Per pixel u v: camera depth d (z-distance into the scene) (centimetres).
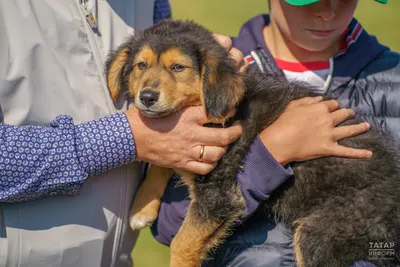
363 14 1185
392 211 321
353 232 318
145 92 300
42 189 276
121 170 315
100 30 320
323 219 324
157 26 339
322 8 350
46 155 273
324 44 366
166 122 300
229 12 1174
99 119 292
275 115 332
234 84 317
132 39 334
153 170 341
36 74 284
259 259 320
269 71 377
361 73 368
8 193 269
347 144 335
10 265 280
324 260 317
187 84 318
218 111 310
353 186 327
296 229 329
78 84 302
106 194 307
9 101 278
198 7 1207
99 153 285
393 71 365
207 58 319
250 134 323
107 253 313
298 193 332
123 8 335
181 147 300
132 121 294
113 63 320
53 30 296
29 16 286
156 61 321
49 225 290
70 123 283
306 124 315
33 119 283
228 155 323
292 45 381
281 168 305
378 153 336
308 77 376
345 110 330
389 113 356
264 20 402
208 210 324
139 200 335
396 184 329
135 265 544
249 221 334
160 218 342
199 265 333
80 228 296
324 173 330
